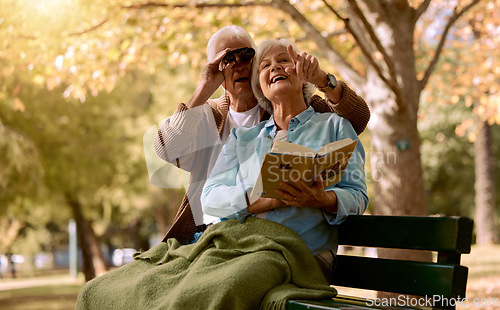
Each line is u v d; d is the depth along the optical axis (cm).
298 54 300
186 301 256
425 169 2997
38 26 834
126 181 2194
